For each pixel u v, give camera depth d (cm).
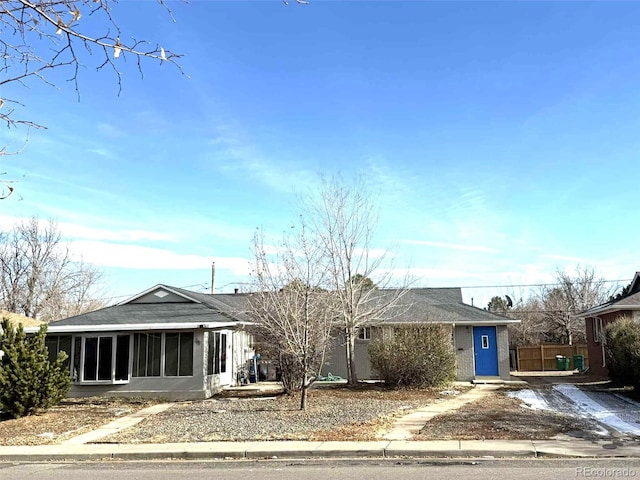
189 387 2027
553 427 1258
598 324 2759
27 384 1633
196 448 1155
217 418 1513
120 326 2059
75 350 2109
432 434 1213
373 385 2189
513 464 943
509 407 1588
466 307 2745
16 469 1047
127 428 1438
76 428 1470
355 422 1382
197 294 2570
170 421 1505
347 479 853
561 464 932
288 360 1916
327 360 2436
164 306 2356
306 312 1638
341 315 2136
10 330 1681
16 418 1633
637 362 1738
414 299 2747
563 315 4669
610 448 1046
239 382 2508
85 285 4206
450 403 1697
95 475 959
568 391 1994
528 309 5394
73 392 2094
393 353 2089
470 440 1135
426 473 880
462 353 2536
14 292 3753
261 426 1367
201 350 2045
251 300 1942
